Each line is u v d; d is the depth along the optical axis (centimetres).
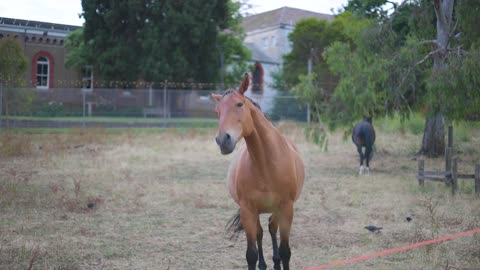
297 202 833
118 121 2486
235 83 3747
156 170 1191
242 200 426
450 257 522
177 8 3133
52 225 669
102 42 3184
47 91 2602
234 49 3788
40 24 3559
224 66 3694
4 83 2292
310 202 831
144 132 2145
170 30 3064
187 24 3067
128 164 1272
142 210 769
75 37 3441
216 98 427
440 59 1188
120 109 2827
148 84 3066
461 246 563
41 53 3481
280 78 4078
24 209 753
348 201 823
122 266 511
